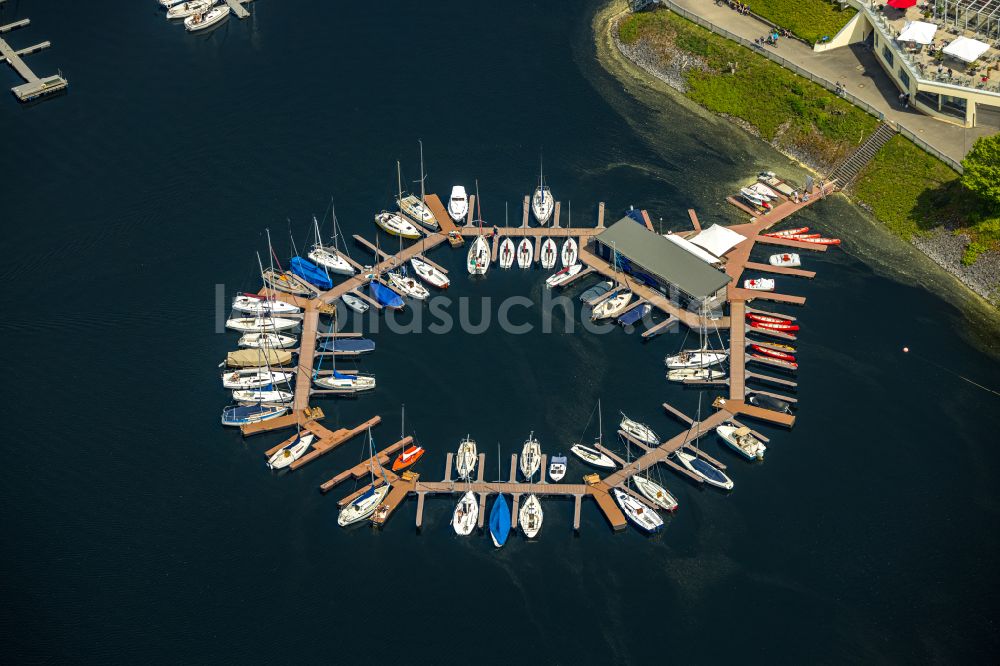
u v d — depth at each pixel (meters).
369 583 151.50
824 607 147.25
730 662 142.38
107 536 157.12
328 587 151.12
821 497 159.25
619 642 144.62
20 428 170.88
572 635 145.50
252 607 149.00
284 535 157.12
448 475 162.50
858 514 157.00
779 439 166.88
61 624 147.38
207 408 173.75
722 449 166.38
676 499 160.12
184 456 167.25
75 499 161.62
